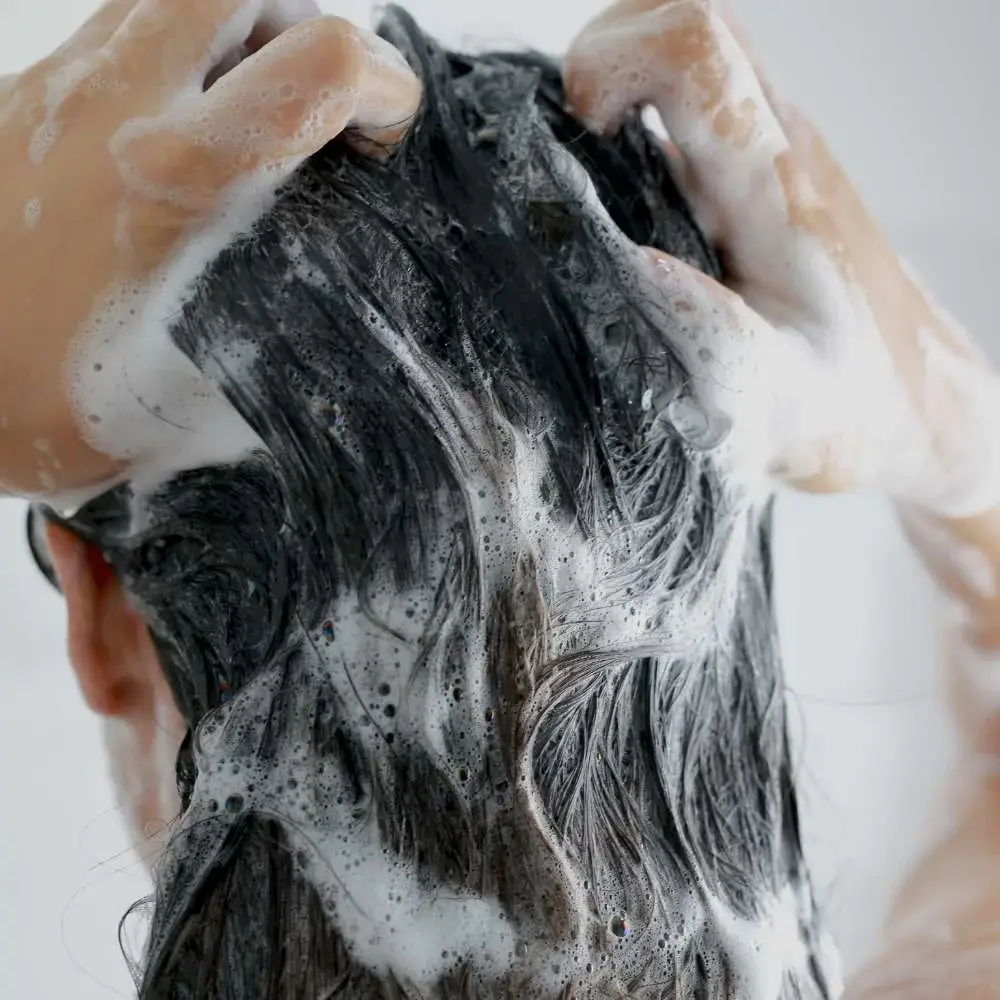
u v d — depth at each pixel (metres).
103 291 0.42
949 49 1.33
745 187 0.52
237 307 0.40
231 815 0.41
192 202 0.39
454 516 0.40
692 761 0.50
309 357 0.40
